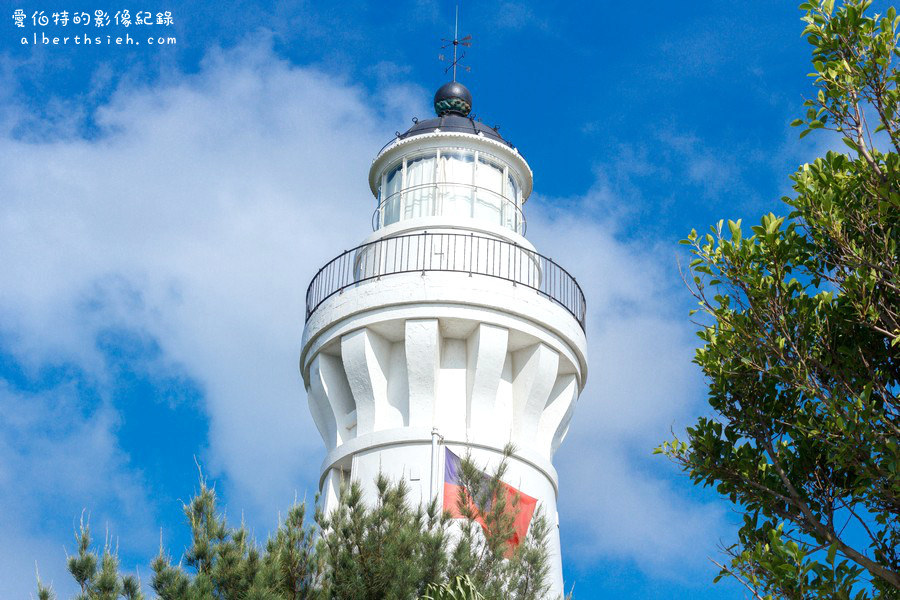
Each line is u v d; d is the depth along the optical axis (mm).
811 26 15008
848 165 14867
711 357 15750
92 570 15398
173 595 15273
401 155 28109
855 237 14602
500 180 28000
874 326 14102
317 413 25594
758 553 13750
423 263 25219
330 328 25141
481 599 15500
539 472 24062
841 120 14789
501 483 18094
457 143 27797
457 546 16469
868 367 14430
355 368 24500
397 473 23094
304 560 16156
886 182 14297
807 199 14727
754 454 15727
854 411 13914
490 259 25562
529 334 24734
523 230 28406
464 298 24375
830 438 14367
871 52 14625
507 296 24719
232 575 15570
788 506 15305
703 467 15695
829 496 15250
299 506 16906
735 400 15953
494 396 24312
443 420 23969
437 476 22766
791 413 15766
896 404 14477
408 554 16188
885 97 14641
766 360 15109
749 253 15148
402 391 24453
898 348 14945
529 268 26109
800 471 15461
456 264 25250
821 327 14914
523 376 24828
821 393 14422
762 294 15000
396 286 24625
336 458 24062
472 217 26750
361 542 16297
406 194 27453
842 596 13305
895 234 14258
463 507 17578
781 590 13469
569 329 25422
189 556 15977
